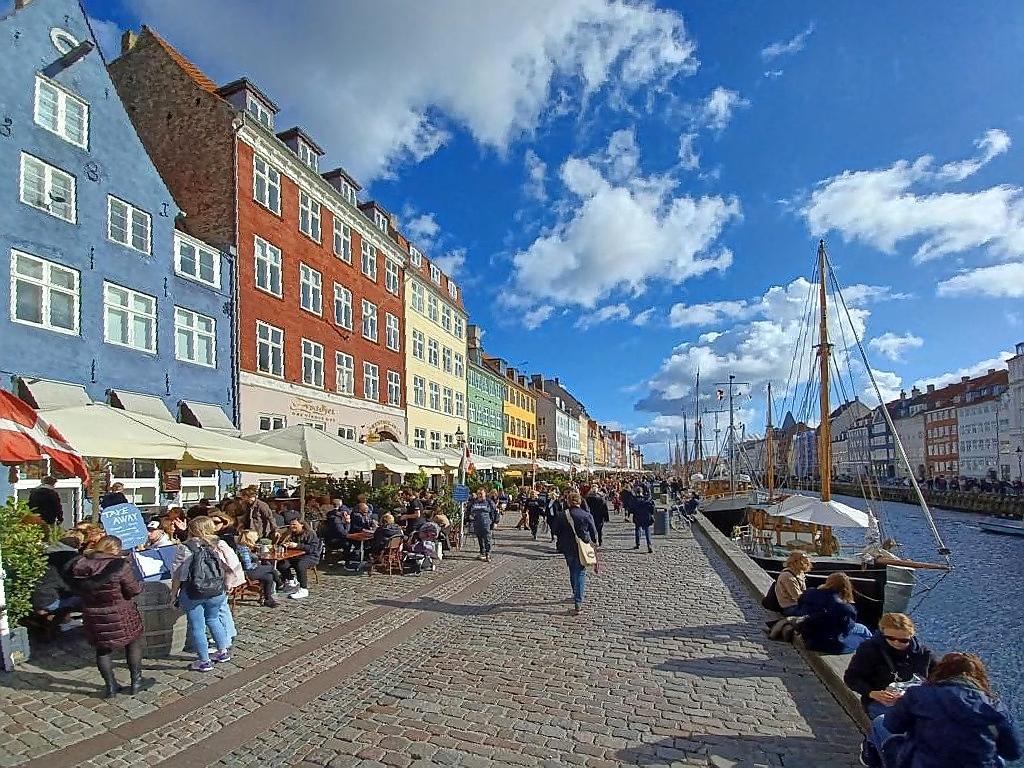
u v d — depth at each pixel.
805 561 8.24
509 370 62.06
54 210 13.62
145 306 16.03
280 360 21.88
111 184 15.09
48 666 6.31
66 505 13.12
